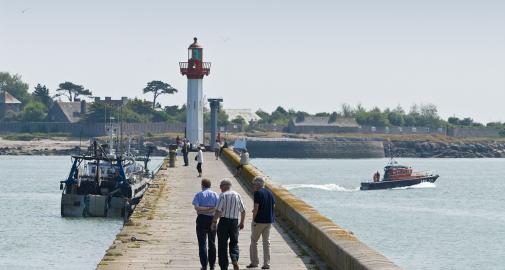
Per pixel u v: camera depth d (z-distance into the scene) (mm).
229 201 29609
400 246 84312
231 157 93062
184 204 53844
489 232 96938
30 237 70188
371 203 140250
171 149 95188
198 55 141750
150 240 37312
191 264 31266
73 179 83312
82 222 79562
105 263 31141
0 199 118750
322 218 35594
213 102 148000
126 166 89438
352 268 24031
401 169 179625
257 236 30625
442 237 91625
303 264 31000
